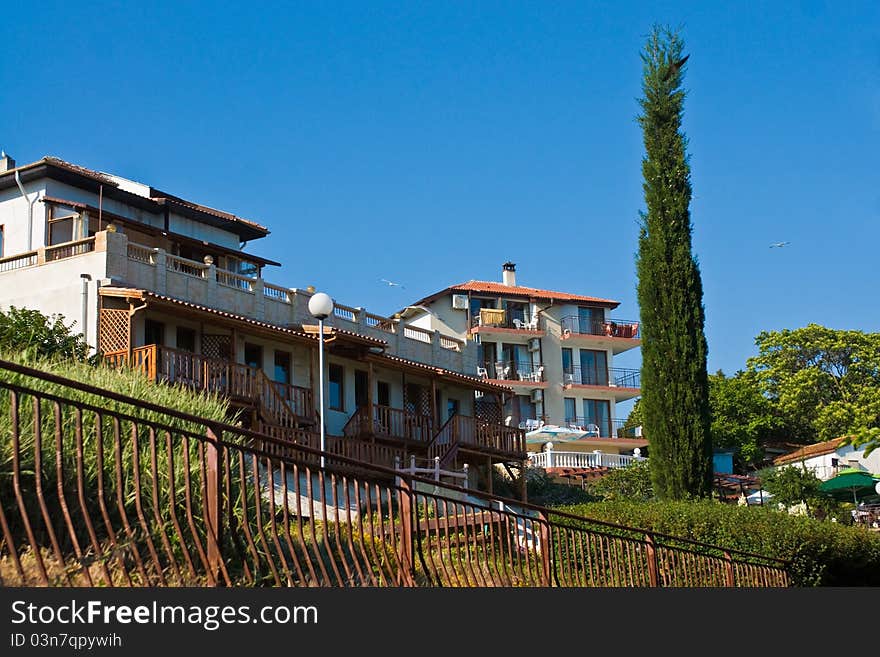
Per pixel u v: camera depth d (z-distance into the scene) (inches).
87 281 1128.2
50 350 936.3
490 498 498.6
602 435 2704.2
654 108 1288.1
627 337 2785.4
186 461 367.9
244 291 1314.0
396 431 1450.5
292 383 1332.4
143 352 1056.2
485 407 1733.5
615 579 567.5
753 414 2989.7
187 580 398.3
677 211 1243.2
